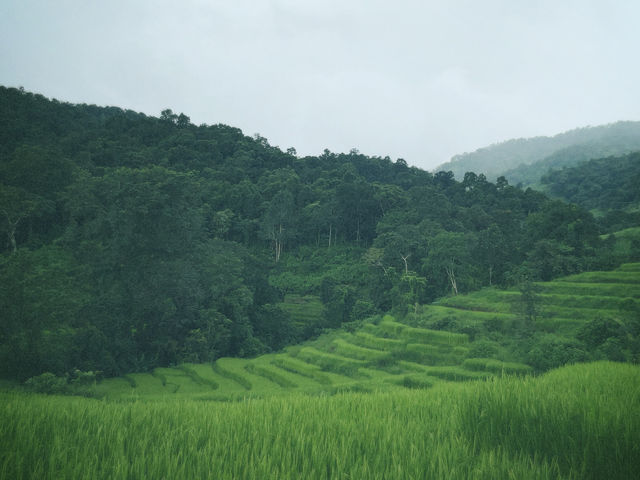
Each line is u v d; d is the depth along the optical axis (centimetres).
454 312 5219
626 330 3419
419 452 540
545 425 639
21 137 8994
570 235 6431
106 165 9106
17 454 467
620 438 556
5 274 3425
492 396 775
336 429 703
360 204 9419
